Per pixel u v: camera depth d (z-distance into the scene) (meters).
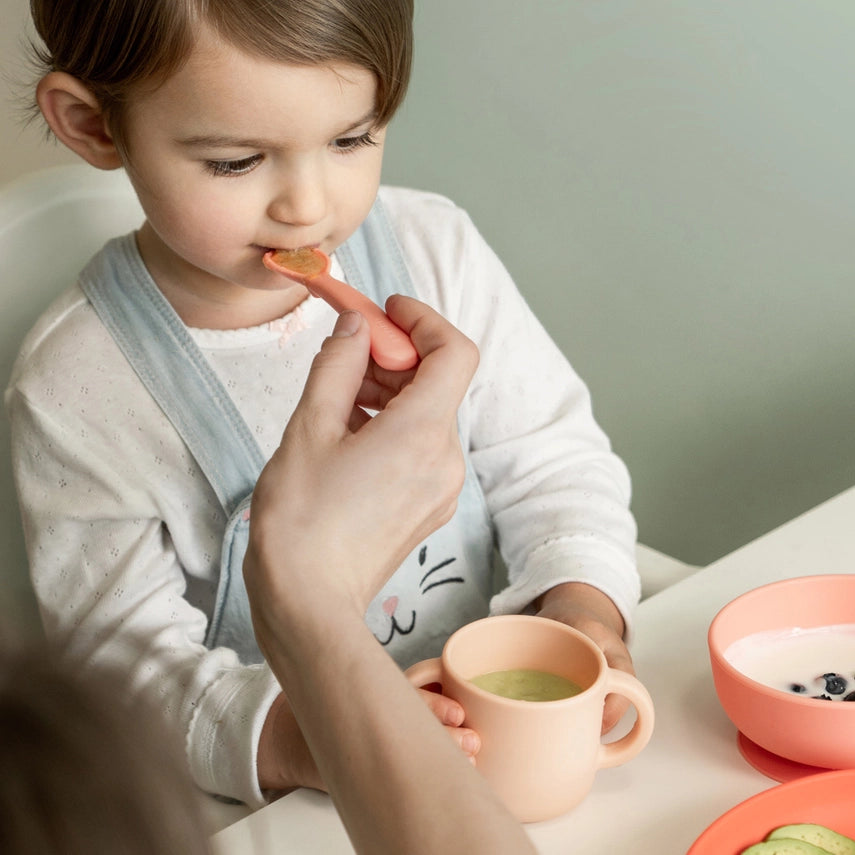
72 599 0.89
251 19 0.65
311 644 0.45
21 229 0.98
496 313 1.05
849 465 1.33
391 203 1.08
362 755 0.42
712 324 1.39
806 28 1.21
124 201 1.04
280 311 0.97
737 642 0.68
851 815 0.57
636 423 1.50
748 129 1.28
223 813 0.77
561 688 0.64
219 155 0.71
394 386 0.62
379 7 0.69
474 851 0.39
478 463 1.05
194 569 0.93
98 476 0.89
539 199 1.49
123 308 0.93
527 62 1.43
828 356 1.30
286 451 0.51
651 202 1.39
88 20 0.70
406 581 0.98
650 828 0.59
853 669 0.66
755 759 0.63
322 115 0.69
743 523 1.44
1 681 0.27
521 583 0.90
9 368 0.97
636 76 1.35
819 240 1.27
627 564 0.91
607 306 1.47
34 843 0.25
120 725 0.28
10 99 1.46
